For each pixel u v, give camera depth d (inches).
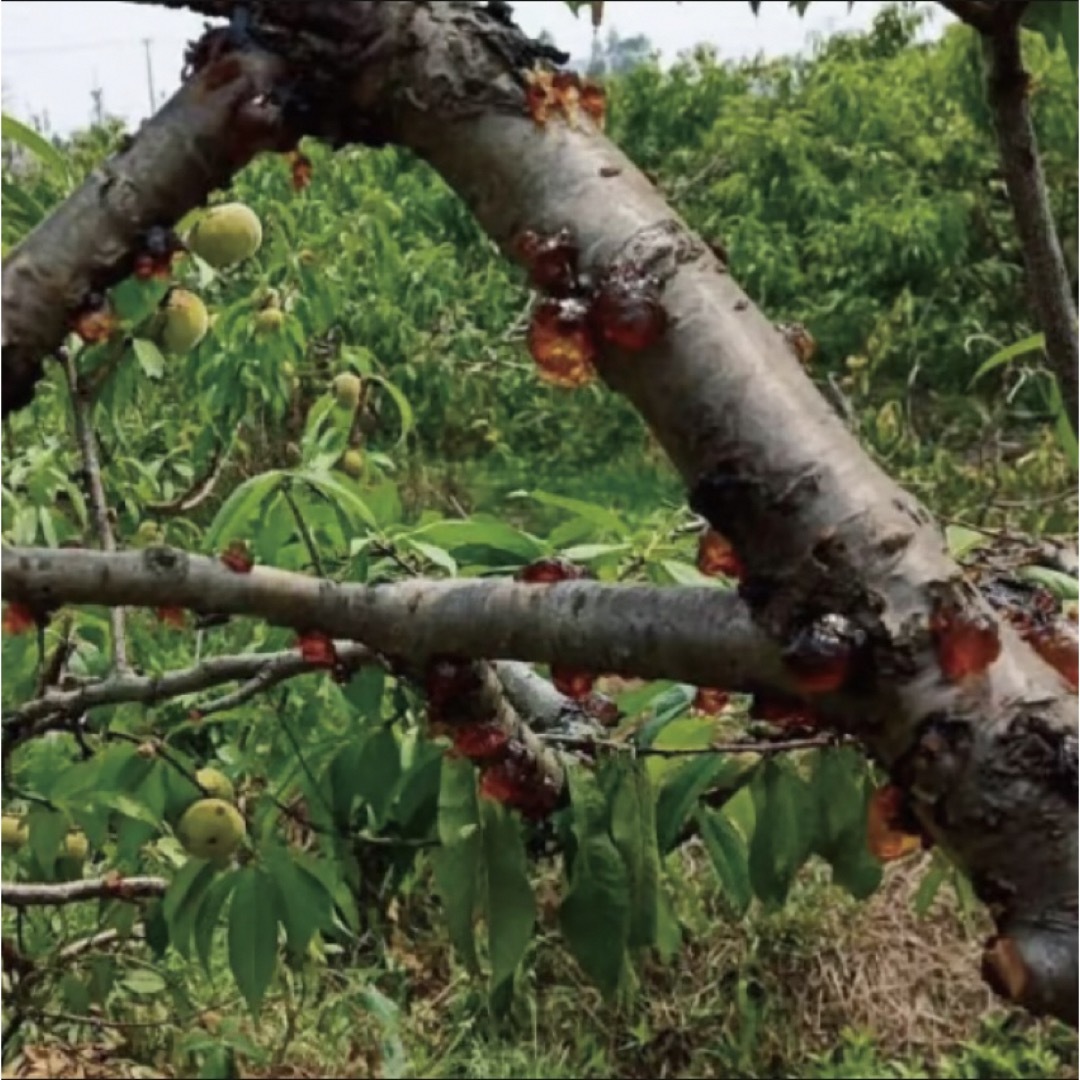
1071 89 246.1
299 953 55.0
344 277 158.4
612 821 43.8
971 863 26.2
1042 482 170.2
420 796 51.7
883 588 26.6
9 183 66.3
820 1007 142.2
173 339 55.5
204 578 31.3
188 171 29.3
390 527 56.0
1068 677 31.9
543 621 30.3
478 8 30.2
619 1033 139.7
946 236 273.0
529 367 212.2
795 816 47.2
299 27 29.1
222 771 67.0
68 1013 91.3
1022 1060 135.7
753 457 27.4
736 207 297.6
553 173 29.3
